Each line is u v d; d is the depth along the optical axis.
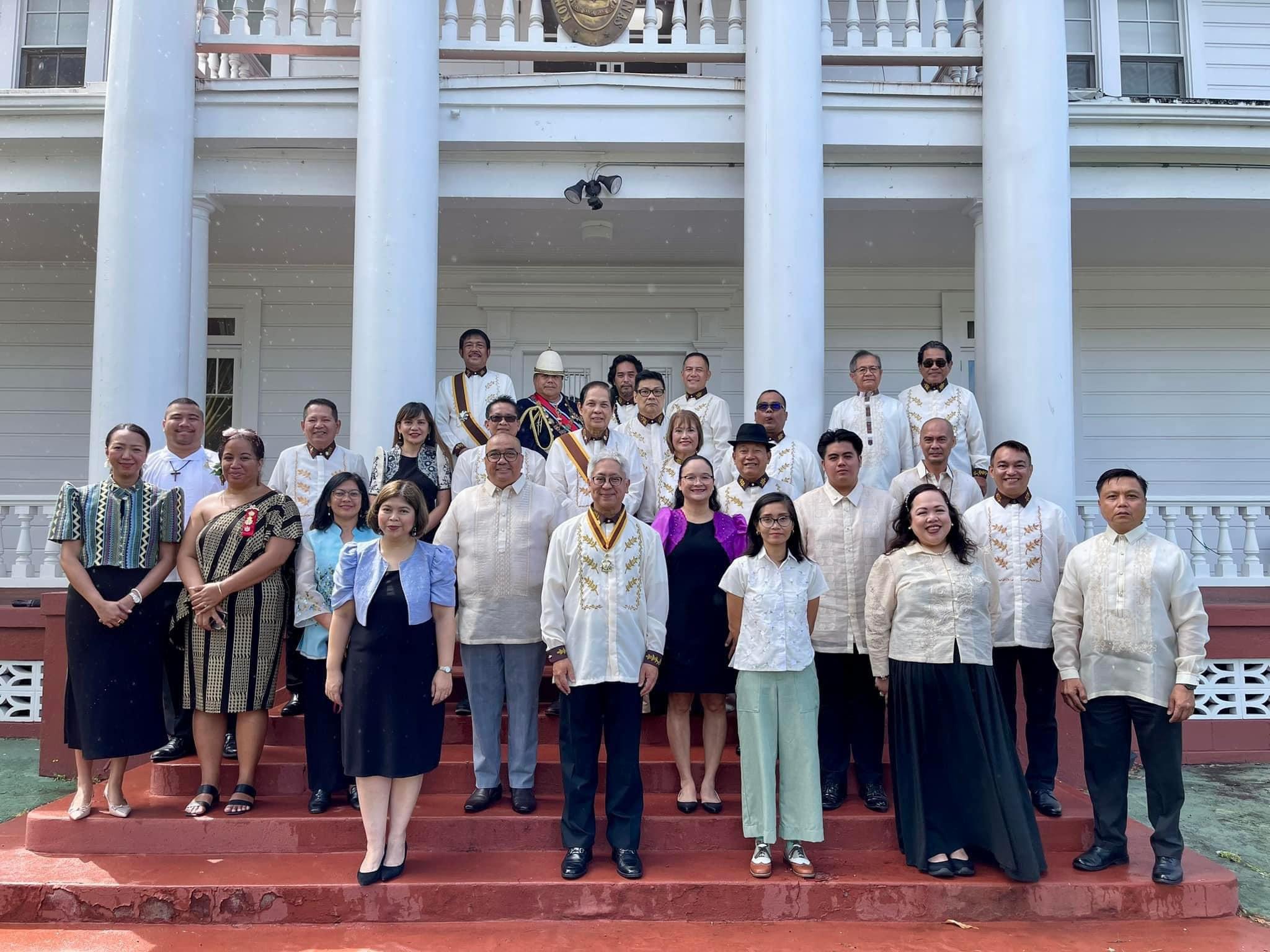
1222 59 8.48
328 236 8.03
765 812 3.71
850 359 9.15
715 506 4.37
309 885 3.56
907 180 6.62
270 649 4.14
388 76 5.88
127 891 3.54
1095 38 8.42
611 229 7.49
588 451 4.81
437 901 3.57
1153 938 3.47
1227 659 6.03
